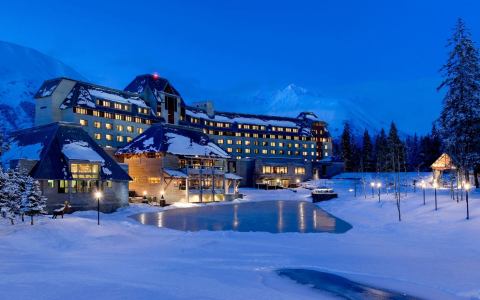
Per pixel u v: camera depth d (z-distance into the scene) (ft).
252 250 97.40
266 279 68.33
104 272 66.64
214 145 335.47
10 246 98.37
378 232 130.11
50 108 349.41
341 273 74.02
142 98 428.97
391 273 73.67
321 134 599.57
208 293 53.26
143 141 300.20
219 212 226.58
